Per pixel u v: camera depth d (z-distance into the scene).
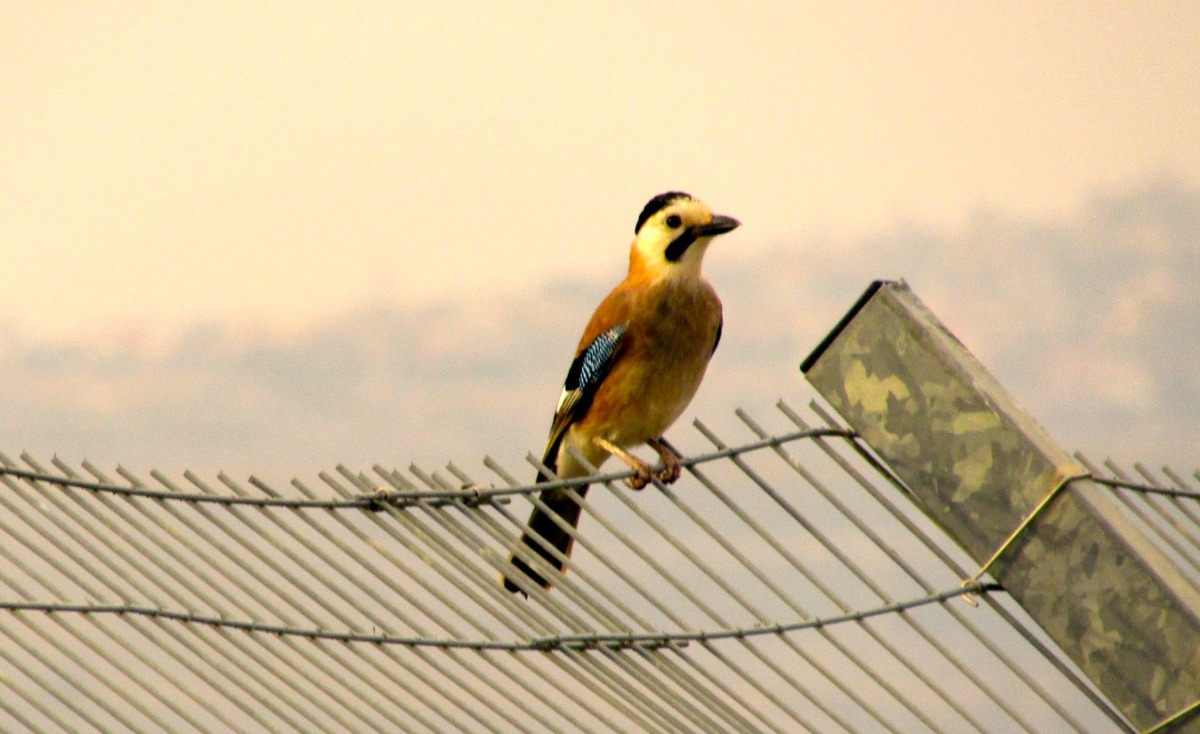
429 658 8.02
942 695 7.84
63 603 7.41
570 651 8.30
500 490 8.27
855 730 7.94
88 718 7.14
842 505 8.07
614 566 8.18
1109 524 7.43
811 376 8.23
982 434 7.75
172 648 7.51
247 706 7.56
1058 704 7.73
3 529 7.38
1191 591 7.30
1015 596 7.68
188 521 7.69
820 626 8.02
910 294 8.23
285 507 7.94
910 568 8.00
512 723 8.02
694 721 8.34
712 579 8.09
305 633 7.86
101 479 7.56
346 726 7.75
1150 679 7.31
